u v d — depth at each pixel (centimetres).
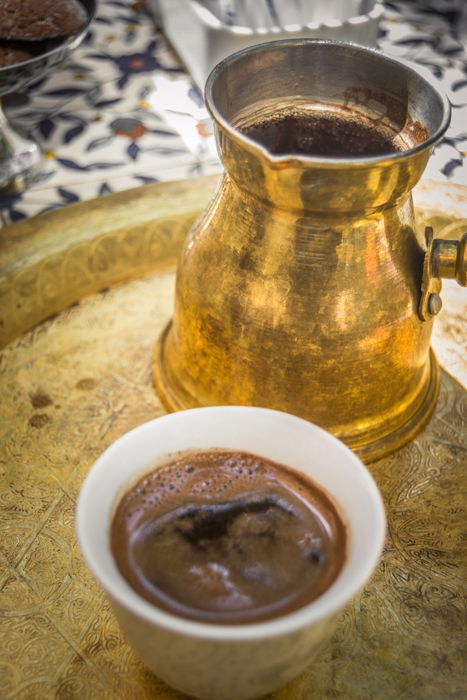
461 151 43
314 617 16
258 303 24
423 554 25
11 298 31
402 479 27
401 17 60
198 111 52
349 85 26
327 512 20
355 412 26
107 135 49
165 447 21
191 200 35
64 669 21
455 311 33
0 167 44
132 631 18
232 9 51
